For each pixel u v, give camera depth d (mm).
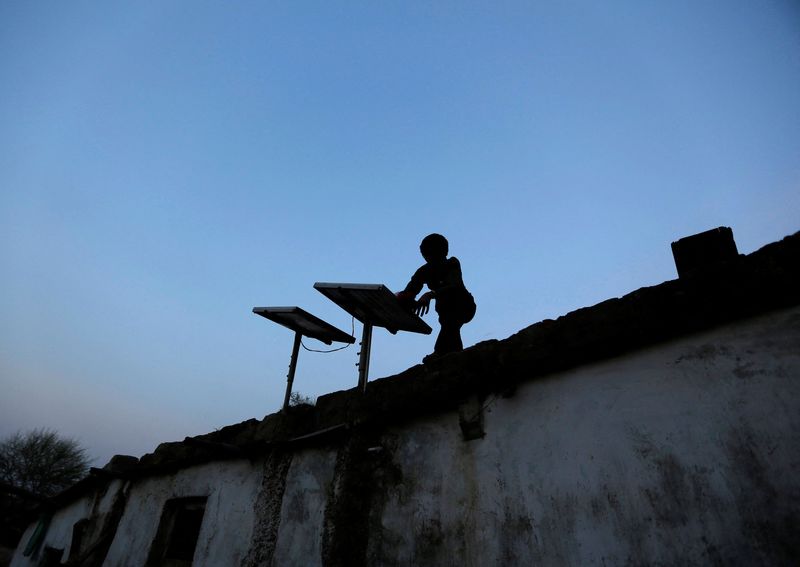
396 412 3660
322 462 4133
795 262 2088
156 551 5500
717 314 2301
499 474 2914
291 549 3883
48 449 24531
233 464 5207
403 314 4188
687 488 2170
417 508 3258
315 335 5062
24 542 12117
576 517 2482
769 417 2043
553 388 2885
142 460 6793
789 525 1854
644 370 2529
